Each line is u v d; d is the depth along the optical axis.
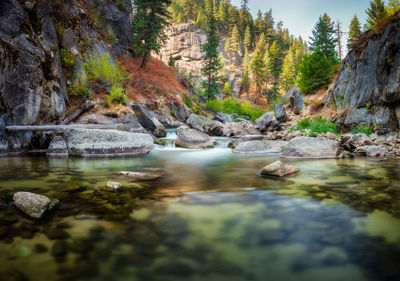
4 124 6.82
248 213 2.43
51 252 1.66
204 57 41.97
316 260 1.60
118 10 25.12
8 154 6.94
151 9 25.00
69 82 12.02
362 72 12.62
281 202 2.77
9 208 2.43
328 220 2.25
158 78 25.11
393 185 3.57
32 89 7.82
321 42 32.00
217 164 5.90
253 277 1.42
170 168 5.28
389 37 10.47
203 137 10.82
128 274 1.44
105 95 13.84
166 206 2.61
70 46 12.88
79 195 3.00
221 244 1.81
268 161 6.30
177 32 84.94
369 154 7.02
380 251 1.70
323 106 19.83
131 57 25.77
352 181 3.84
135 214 2.38
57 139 7.43
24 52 7.57
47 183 3.63
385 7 20.22
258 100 64.88
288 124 20.50
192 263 1.57
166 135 15.36
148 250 1.72
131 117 13.05
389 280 1.39
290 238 1.90
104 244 1.78
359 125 11.63
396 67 9.80
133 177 4.18
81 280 1.37
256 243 1.83
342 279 1.41
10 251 1.66
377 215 2.37
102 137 7.50
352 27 32.47
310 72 22.69
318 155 6.64
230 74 79.81
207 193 3.15
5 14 7.22
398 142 8.60
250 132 18.41
